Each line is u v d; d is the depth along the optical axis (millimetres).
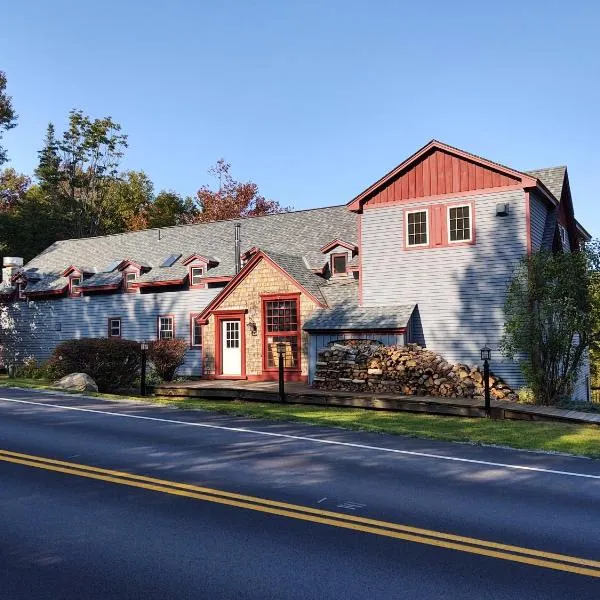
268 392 18938
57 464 8984
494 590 4938
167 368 25906
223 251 30188
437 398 17703
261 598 4789
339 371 20406
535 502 7473
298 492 7695
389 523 6559
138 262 32344
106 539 6047
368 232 22562
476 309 20453
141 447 10281
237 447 10461
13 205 59344
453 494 7773
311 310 23516
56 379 22125
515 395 18656
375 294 22250
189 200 63281
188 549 5793
